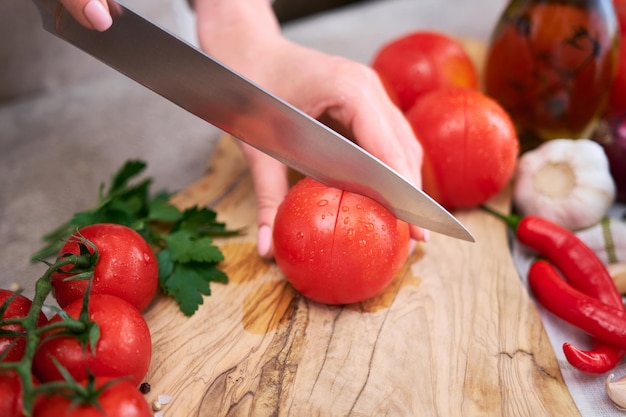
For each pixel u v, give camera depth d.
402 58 0.48
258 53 0.46
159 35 0.34
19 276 0.44
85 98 0.61
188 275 0.39
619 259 0.44
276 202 0.41
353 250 0.35
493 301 0.39
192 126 0.57
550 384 0.35
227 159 0.49
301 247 0.35
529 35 0.45
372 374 0.35
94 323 0.30
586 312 0.37
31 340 0.28
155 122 0.58
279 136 0.36
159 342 0.36
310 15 0.78
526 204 0.45
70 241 0.35
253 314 0.38
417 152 0.41
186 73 0.35
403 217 0.36
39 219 0.48
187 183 0.52
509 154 0.42
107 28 0.33
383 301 0.39
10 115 0.59
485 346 0.36
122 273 0.34
